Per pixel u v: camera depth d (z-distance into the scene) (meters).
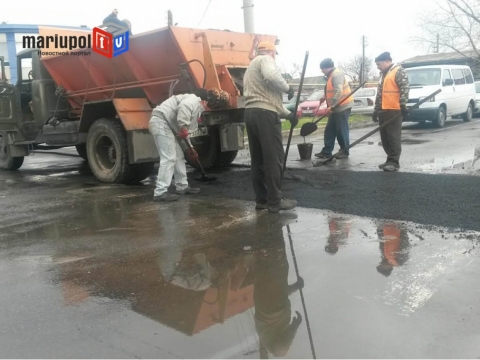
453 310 2.66
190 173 7.76
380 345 2.36
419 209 4.59
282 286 3.12
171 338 2.56
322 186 5.88
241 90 6.79
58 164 10.26
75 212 5.41
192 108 5.56
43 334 2.65
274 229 4.32
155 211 5.24
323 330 2.54
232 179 6.89
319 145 10.73
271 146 4.67
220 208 5.20
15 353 2.47
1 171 9.43
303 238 4.02
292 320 2.67
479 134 10.68
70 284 3.34
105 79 7.52
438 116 12.52
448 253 3.48
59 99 8.19
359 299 2.85
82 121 7.45
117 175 7.04
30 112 9.17
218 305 2.92
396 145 6.74
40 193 6.68
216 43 6.68
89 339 2.58
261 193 5.02
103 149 7.39
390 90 6.62
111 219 5.02
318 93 18.89
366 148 9.45
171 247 4.01
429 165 7.06
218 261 3.63
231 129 7.27
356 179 6.18
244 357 2.35
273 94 4.62
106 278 3.42
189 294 3.10
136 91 7.27
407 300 2.80
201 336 2.57
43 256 3.96
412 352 2.29
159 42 6.38
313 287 3.06
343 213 4.67
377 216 4.49
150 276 3.42
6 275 3.56
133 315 2.84
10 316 2.88
